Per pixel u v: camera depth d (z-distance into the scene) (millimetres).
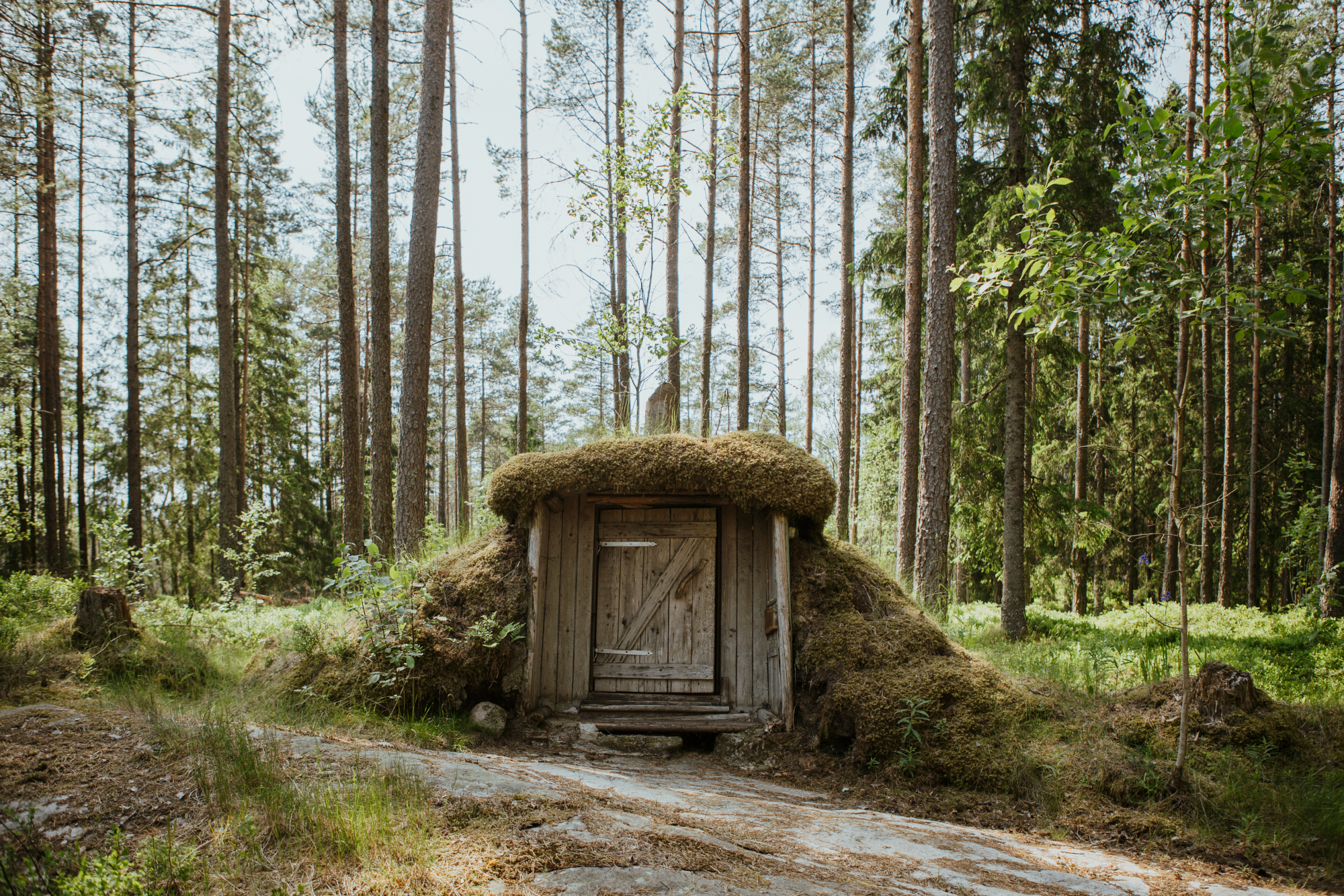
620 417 10156
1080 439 18625
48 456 19188
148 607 8609
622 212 13266
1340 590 12648
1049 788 5453
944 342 11203
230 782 3992
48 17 10289
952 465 14711
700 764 6766
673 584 7895
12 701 5707
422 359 11820
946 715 6219
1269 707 5605
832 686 6746
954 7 12898
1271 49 4684
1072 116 12508
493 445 54406
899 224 26156
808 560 7680
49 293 19250
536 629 7477
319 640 7293
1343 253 15422
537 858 3414
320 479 31469
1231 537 18156
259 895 3021
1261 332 4871
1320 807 4852
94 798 3885
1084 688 6660
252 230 25141
